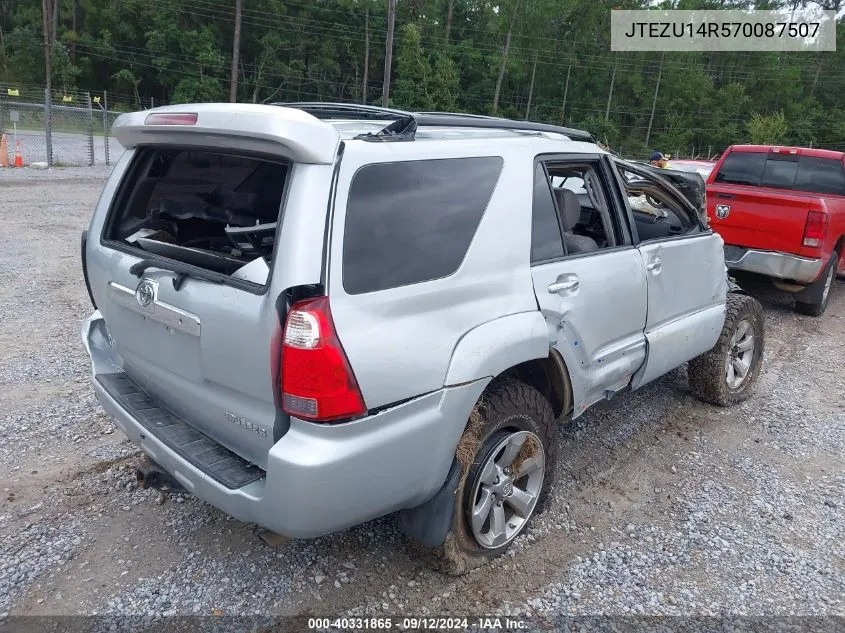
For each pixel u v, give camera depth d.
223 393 2.60
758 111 83.56
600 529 3.56
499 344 2.81
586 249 3.64
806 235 7.38
